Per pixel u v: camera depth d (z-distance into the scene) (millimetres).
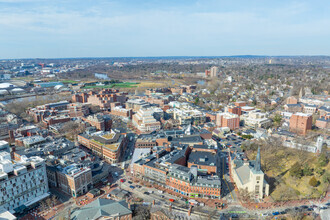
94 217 195000
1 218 189875
